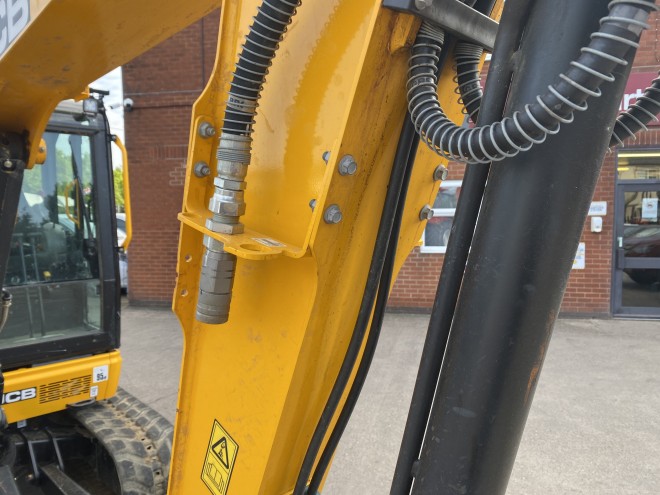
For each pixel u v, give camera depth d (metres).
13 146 1.96
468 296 0.88
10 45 1.43
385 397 4.80
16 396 2.91
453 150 0.84
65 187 3.25
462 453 0.88
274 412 1.19
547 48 0.77
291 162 1.13
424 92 0.93
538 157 0.80
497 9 1.19
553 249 0.82
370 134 1.03
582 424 4.28
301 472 1.25
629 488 3.45
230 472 1.31
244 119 1.08
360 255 1.15
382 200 1.14
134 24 1.39
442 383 0.92
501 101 0.87
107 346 3.29
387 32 0.95
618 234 7.39
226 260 1.13
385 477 3.58
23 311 3.11
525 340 0.84
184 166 8.40
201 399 1.40
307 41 1.10
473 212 0.95
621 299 7.51
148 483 2.57
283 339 1.16
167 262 8.72
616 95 0.79
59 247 3.25
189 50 8.13
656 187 7.25
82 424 3.09
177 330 7.36
